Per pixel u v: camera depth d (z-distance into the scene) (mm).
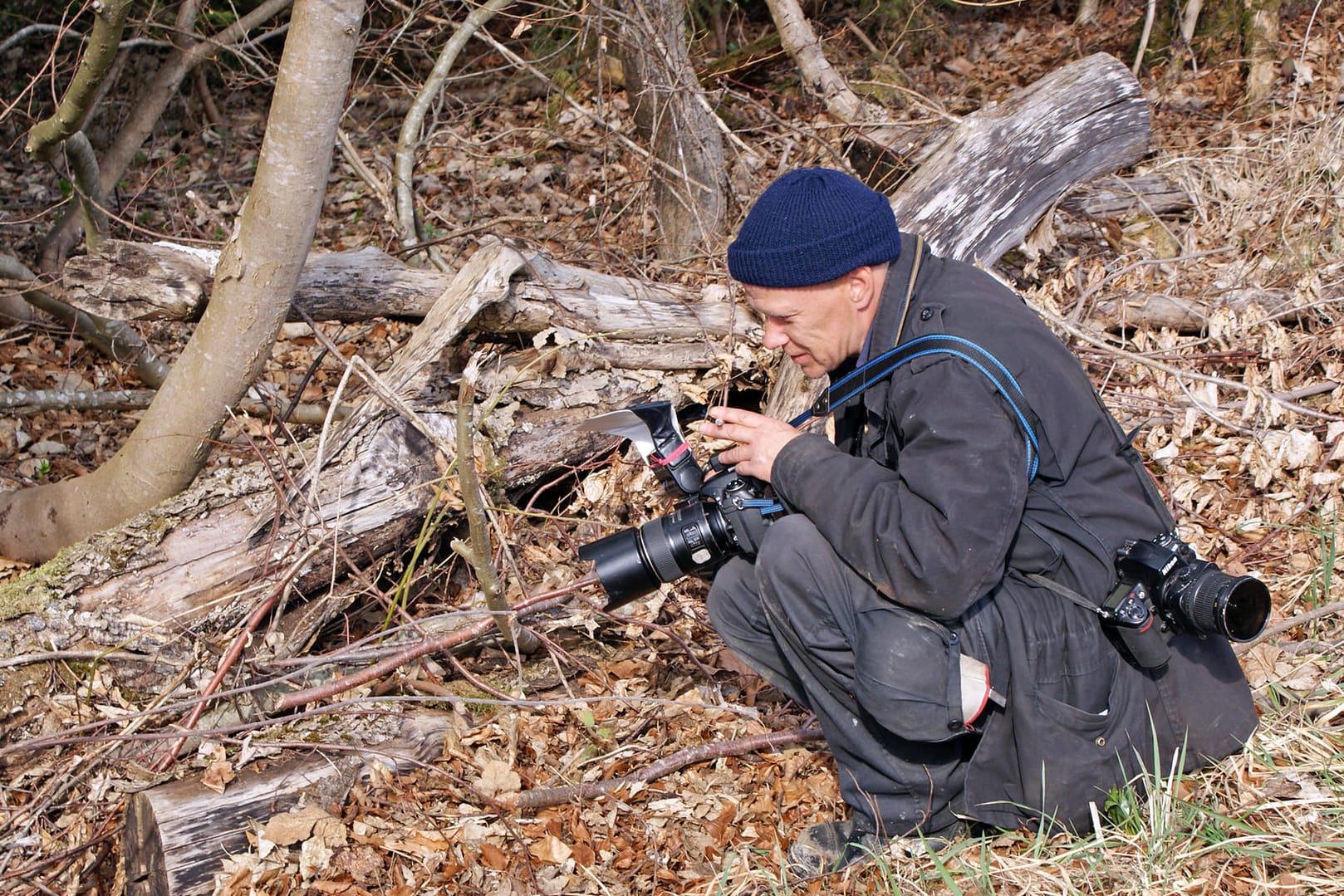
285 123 2699
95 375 4977
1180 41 6801
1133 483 2080
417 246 4312
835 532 2037
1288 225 4500
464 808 2578
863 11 7344
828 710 2227
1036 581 2047
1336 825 2104
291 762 2617
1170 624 2020
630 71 4695
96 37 3225
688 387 3547
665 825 2510
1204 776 2229
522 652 3152
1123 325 4113
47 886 2508
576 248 4648
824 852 2309
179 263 3146
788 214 2023
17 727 2709
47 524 3303
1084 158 4309
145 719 2727
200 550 2973
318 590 3119
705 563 2338
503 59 7953
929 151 4371
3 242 6191
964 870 2146
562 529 3449
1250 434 3537
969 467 1890
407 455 3143
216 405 3035
